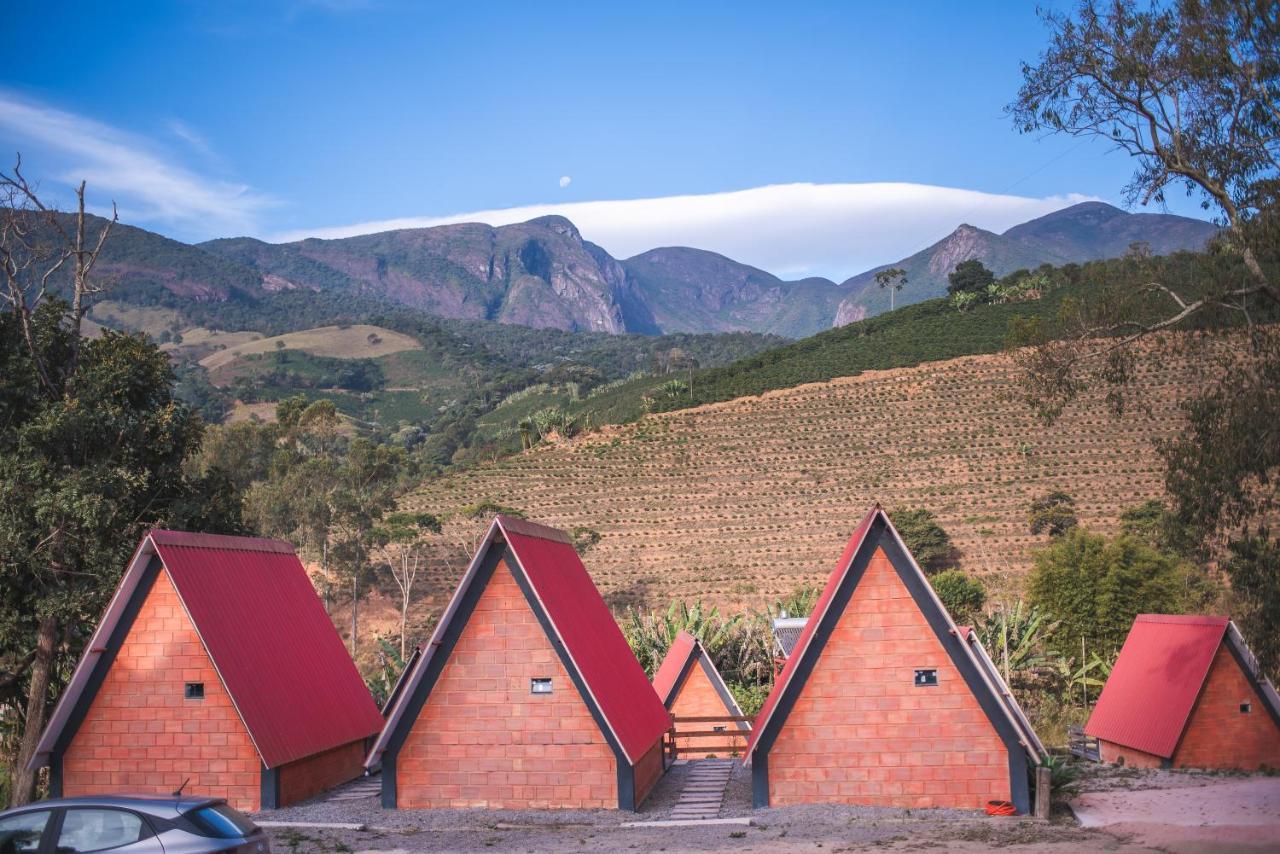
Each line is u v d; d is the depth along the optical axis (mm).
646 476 126750
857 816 23750
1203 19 27453
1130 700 36000
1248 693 33094
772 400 146125
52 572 33406
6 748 37781
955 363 146750
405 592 87125
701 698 38625
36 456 34281
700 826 23406
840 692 25250
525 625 26047
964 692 24859
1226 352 29734
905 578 25328
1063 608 61969
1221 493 29266
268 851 16812
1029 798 24406
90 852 15773
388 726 26047
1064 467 110438
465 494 125000
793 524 108688
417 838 22672
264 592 29922
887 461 120750
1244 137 27953
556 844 21812
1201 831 21422
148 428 36688
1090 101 29703
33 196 37188
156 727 26438
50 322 38094
